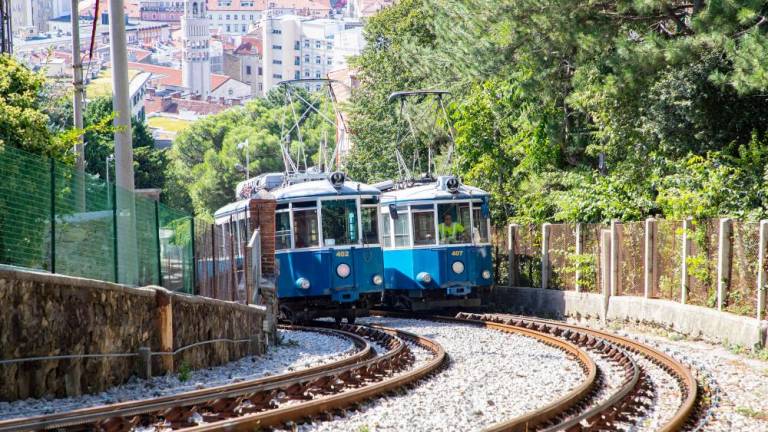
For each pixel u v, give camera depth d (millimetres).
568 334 23359
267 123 150500
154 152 100625
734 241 21922
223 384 15125
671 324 24172
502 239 36812
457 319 29672
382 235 30984
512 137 41656
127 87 20422
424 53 47844
